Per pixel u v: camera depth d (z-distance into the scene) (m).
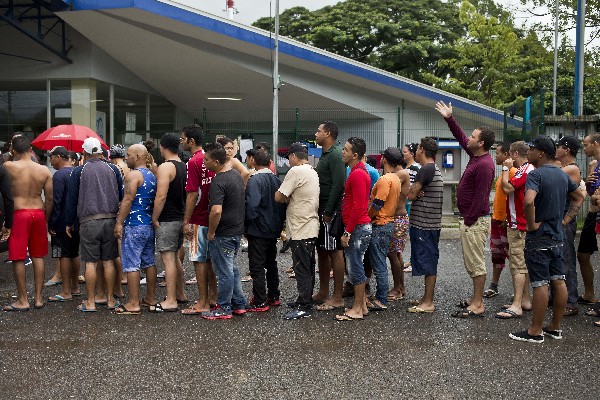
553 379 5.06
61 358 5.56
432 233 7.09
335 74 20.69
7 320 6.84
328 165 7.17
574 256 7.20
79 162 10.41
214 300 7.55
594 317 7.05
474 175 6.91
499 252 8.00
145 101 21.53
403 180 7.86
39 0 17.06
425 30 34.50
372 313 7.18
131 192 7.01
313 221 6.98
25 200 7.25
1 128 19.39
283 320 6.84
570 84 28.44
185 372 5.21
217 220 6.61
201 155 7.16
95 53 18.81
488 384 4.95
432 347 5.88
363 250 6.84
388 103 21.56
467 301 7.48
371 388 4.87
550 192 5.97
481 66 29.36
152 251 7.30
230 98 21.94
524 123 14.55
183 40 18.89
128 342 6.03
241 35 18.70
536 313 6.03
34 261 7.35
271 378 5.08
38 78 19.05
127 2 16.53
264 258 7.25
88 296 7.23
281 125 22.42
